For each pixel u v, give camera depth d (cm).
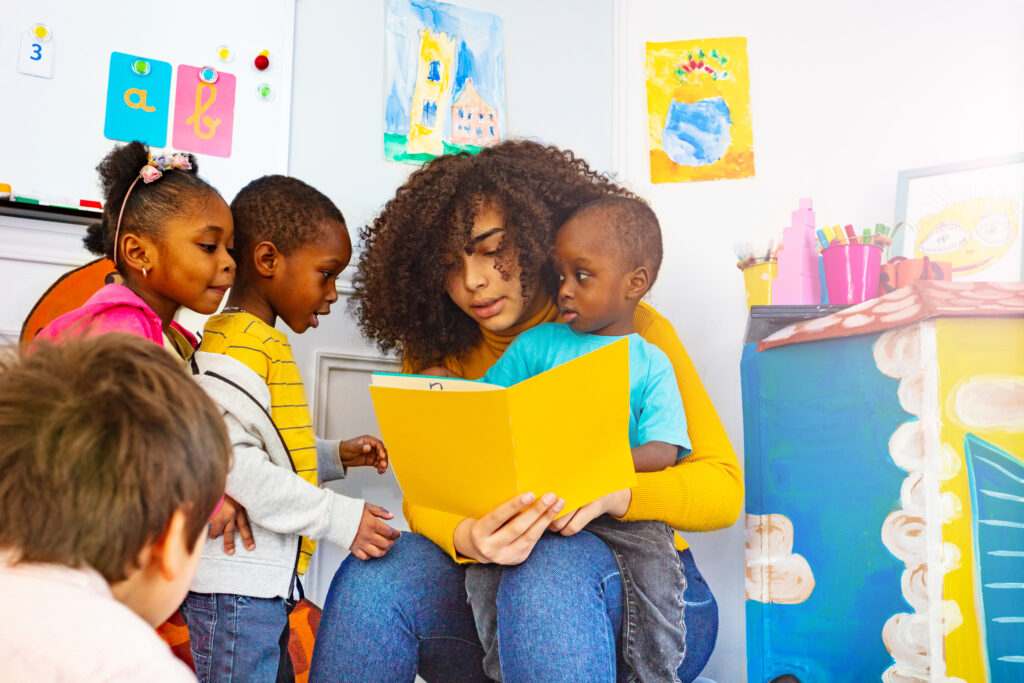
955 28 187
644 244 132
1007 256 164
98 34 157
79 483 57
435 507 108
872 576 125
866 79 190
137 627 56
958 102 184
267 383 117
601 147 197
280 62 168
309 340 161
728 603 169
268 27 168
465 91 186
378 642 103
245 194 130
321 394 159
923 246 172
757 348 146
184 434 61
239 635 105
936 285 123
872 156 186
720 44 197
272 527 107
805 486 135
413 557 108
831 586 130
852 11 193
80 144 154
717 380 184
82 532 57
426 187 141
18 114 151
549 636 92
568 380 95
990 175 169
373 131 176
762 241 188
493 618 103
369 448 142
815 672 130
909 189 175
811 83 192
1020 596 114
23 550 56
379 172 175
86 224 152
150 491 59
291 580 111
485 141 186
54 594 55
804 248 157
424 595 105
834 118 190
